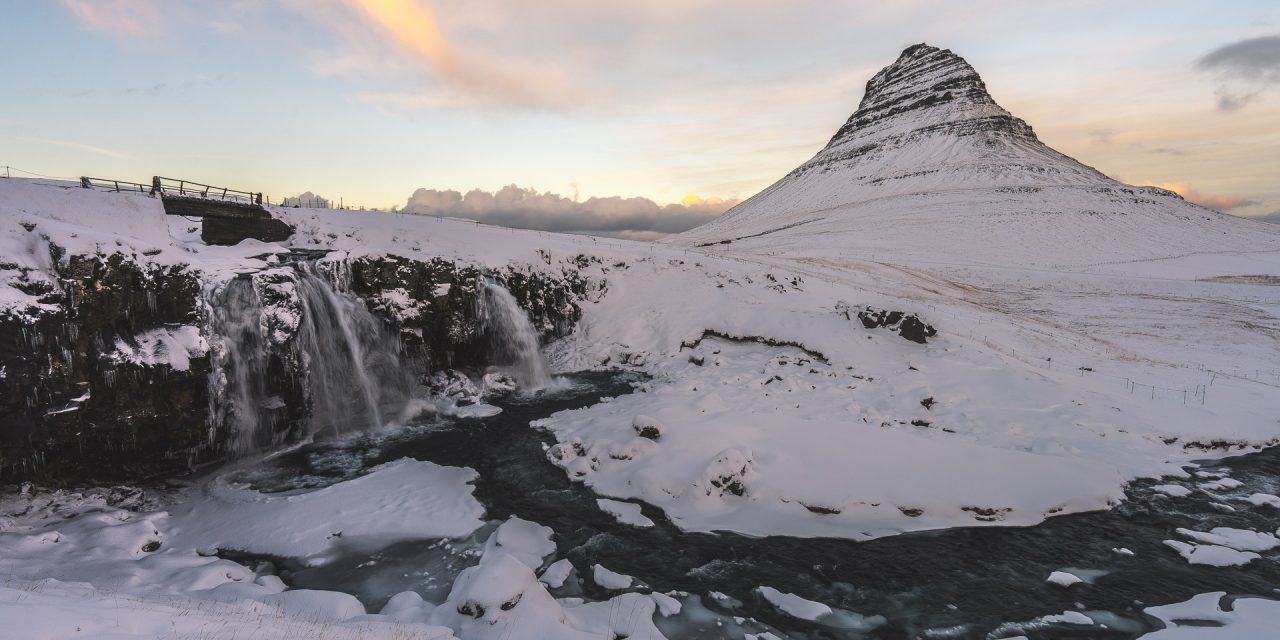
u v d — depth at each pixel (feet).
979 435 58.44
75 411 42.34
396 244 87.81
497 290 87.92
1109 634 29.58
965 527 40.60
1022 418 62.08
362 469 51.37
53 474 42.01
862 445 50.47
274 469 51.34
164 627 18.20
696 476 45.39
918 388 70.54
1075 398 67.36
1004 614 31.55
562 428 60.80
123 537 37.32
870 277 170.09
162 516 42.14
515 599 29.37
